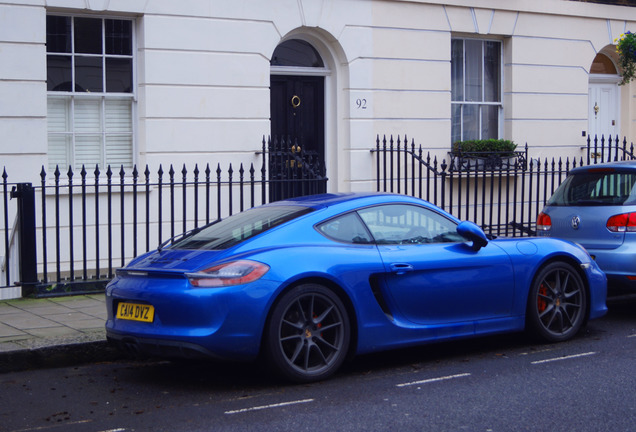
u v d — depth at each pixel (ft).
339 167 40.98
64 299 28.71
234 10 37.14
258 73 37.99
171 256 20.31
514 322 22.85
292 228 20.20
